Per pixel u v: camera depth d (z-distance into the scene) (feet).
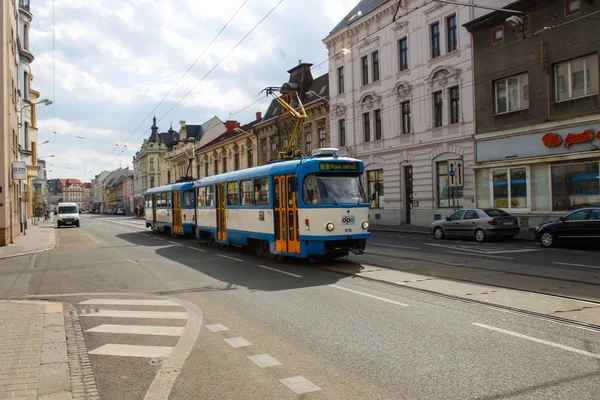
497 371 16.20
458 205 87.45
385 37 104.37
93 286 36.78
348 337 20.72
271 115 154.30
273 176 46.83
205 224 66.95
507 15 75.72
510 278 33.24
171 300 30.25
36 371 16.88
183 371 17.22
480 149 82.02
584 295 27.25
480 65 81.30
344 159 43.34
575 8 66.80
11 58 88.22
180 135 265.95
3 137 76.18
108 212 437.58
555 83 70.13
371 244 61.46
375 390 14.98
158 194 97.86
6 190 76.69
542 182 72.02
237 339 21.03
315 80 140.26
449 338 20.10
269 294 30.76
